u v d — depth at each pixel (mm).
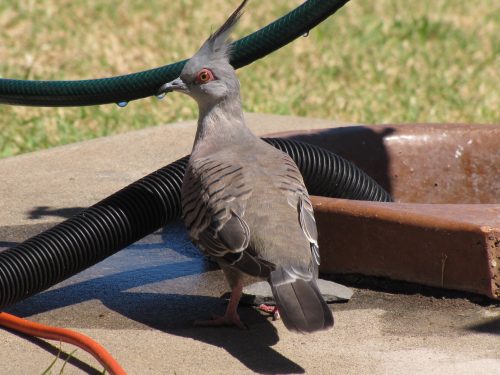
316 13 11492
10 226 12672
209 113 9844
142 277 10930
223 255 8664
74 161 15547
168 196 10336
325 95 20609
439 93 20828
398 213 9867
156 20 25781
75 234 9836
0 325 9156
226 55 9977
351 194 11391
